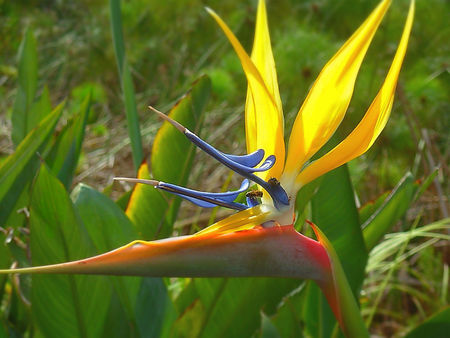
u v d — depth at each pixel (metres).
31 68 1.04
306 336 0.87
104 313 0.73
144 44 2.21
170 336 0.77
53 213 0.71
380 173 1.45
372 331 1.18
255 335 0.81
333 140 0.84
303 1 2.14
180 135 0.87
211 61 2.23
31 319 0.78
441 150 1.55
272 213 0.65
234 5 2.28
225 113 1.89
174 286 0.95
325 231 0.82
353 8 2.04
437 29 1.92
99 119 1.98
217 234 0.64
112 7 0.90
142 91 2.21
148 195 0.86
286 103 1.69
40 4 2.65
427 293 1.20
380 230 0.85
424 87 1.59
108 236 0.76
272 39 2.06
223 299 0.77
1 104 1.92
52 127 0.89
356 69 0.63
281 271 0.65
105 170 1.64
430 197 1.38
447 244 1.27
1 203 0.87
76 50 2.26
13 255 0.78
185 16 2.28
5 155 1.61
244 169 0.64
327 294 0.66
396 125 1.51
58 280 0.72
